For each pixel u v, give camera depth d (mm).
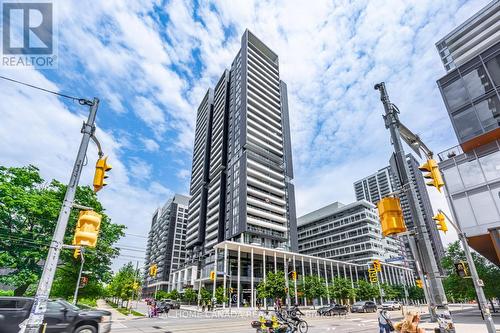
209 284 68312
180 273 91438
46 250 24719
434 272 6047
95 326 11922
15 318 10469
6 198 22766
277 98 103375
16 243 23547
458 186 20766
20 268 23438
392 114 7625
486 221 18688
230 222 77312
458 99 22469
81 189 28703
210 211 91125
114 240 32219
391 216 6254
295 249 80688
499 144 19562
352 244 97312
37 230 25312
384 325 11000
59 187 28266
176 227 135250
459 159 21281
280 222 82062
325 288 56625
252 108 91562
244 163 80500
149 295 135250
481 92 21141
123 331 16781
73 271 30141
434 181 7633
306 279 57781
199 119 129625
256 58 105375
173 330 17281
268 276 51000
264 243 73938
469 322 19891
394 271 98312
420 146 8688
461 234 11367
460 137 21547
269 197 81438
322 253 107625
